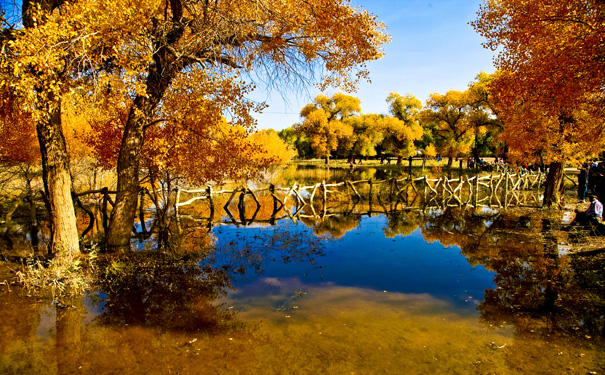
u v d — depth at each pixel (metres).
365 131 50.12
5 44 5.07
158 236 9.51
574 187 19.62
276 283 5.96
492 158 57.12
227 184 21.17
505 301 5.07
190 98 7.34
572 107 8.92
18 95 5.30
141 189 11.12
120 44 5.56
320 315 4.66
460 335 4.07
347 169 39.94
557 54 7.02
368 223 11.66
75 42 5.39
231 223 11.61
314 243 8.84
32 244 8.22
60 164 6.66
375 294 5.43
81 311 4.80
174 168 10.01
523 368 3.38
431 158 62.25
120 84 5.64
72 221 6.84
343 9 7.35
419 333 4.12
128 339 4.02
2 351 3.72
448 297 5.28
